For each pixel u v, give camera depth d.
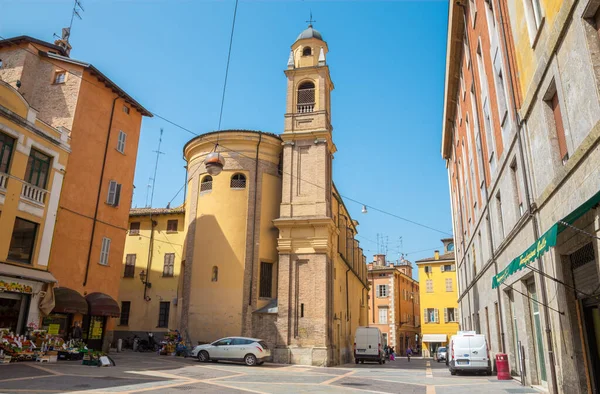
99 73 24.89
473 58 20.05
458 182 31.89
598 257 8.11
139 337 33.53
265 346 23.89
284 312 26.53
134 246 36.06
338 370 22.72
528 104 11.60
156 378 14.95
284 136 29.58
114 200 25.59
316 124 29.75
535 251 8.48
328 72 31.58
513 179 14.42
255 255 28.17
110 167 25.66
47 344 18.98
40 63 25.27
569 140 9.09
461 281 34.09
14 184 19.08
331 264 29.00
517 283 15.06
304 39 32.34
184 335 27.83
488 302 20.62
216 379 15.70
